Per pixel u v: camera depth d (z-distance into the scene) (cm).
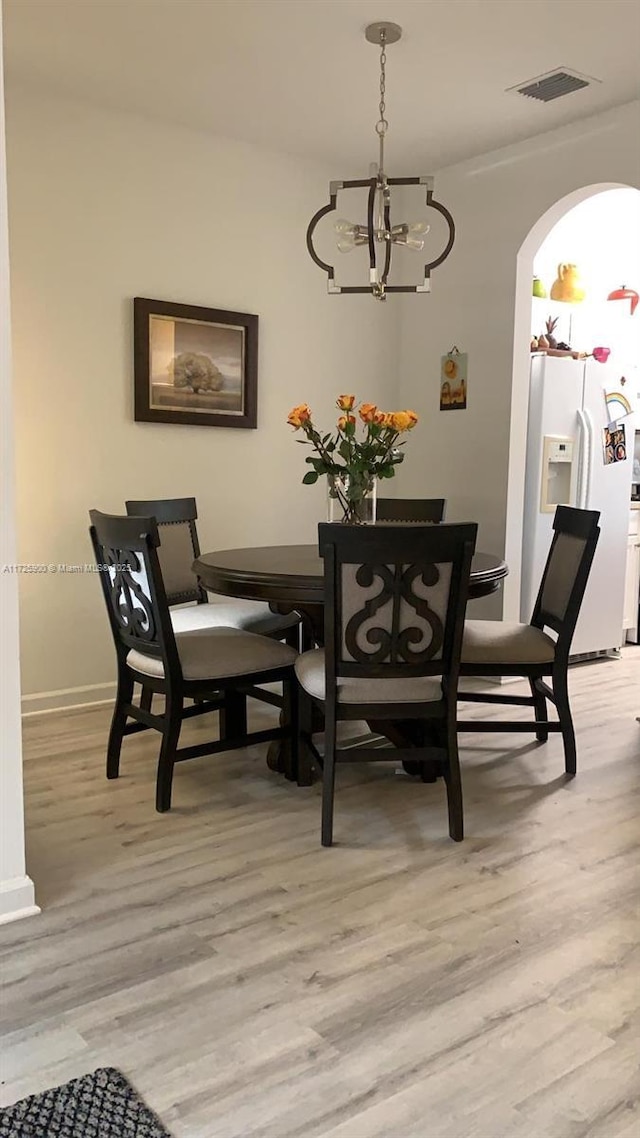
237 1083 156
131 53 325
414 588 244
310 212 450
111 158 379
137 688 421
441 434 476
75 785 298
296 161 441
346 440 305
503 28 302
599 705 405
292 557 321
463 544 240
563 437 459
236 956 196
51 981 187
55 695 387
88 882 230
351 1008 178
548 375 449
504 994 183
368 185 283
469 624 335
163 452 409
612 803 288
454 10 290
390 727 304
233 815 275
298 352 455
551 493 462
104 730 358
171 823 268
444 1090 155
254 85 353
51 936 204
